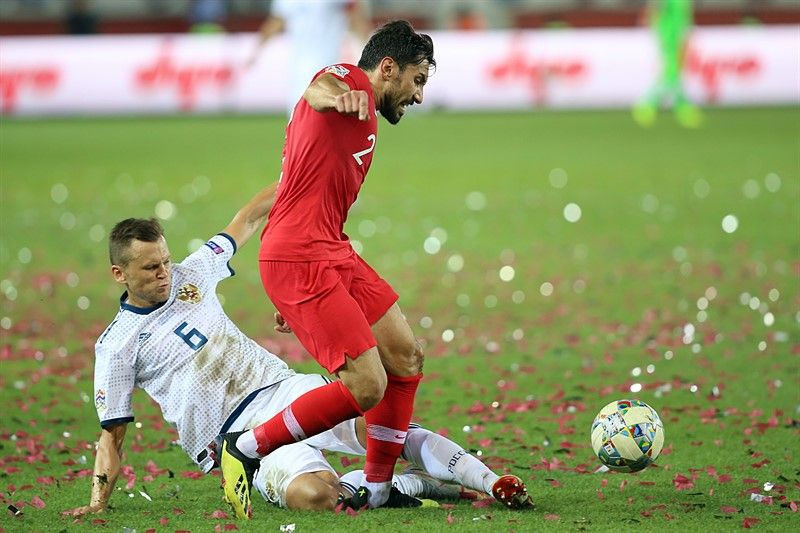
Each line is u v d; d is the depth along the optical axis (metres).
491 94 102.44
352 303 16.38
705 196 55.62
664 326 31.17
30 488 18.58
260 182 61.41
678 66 91.25
